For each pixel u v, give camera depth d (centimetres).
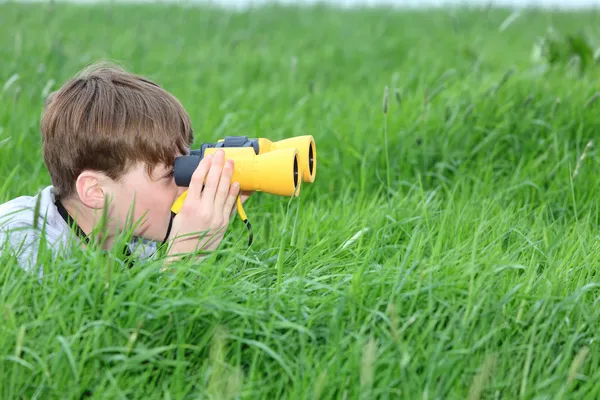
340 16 1756
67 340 336
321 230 512
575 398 344
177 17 1642
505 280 416
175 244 412
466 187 615
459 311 373
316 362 346
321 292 410
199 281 387
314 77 1141
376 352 350
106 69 434
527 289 392
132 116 404
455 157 677
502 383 340
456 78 1007
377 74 1154
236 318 369
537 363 357
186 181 413
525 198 604
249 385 329
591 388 354
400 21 1709
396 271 410
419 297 388
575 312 397
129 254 436
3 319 350
